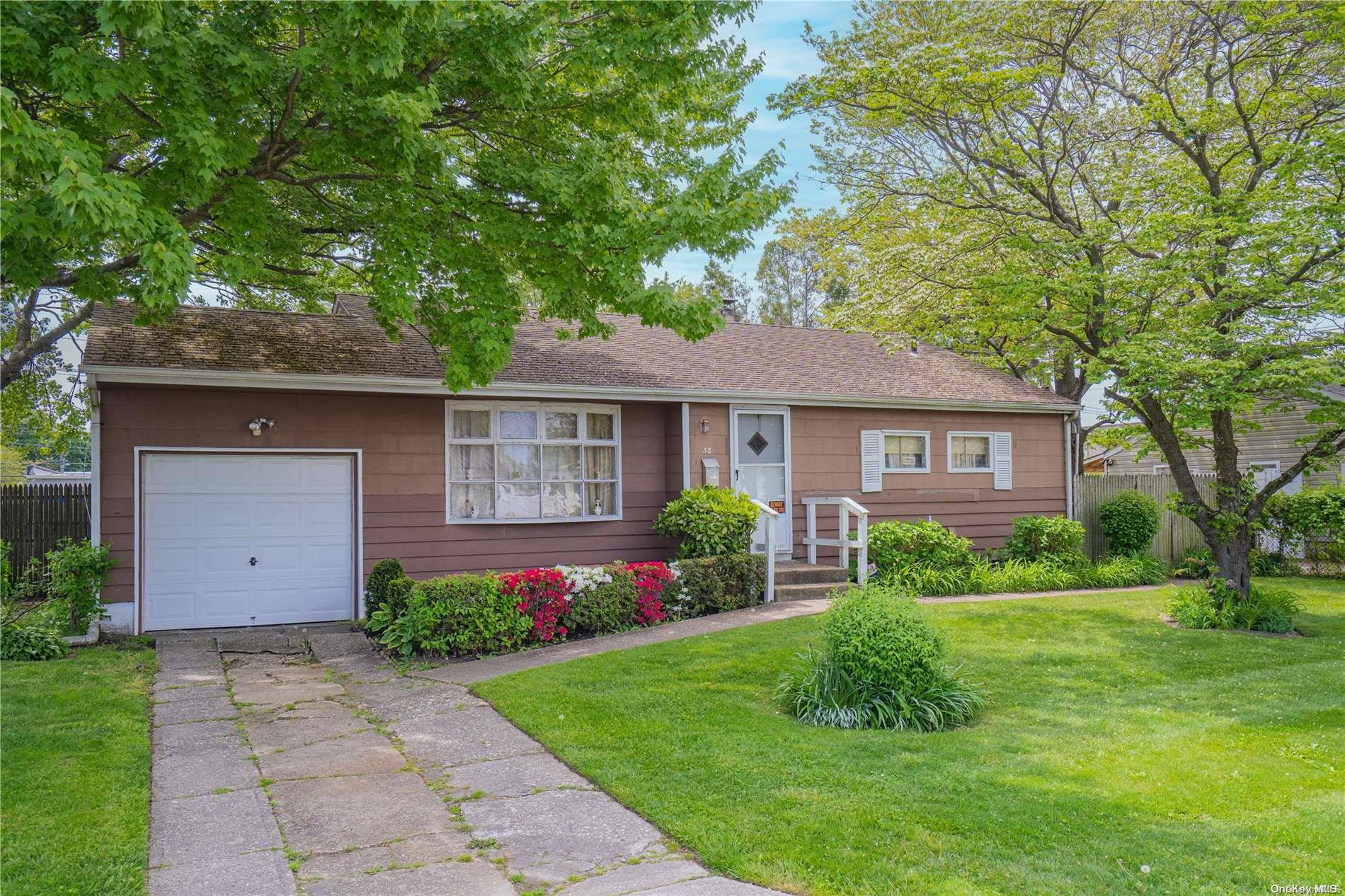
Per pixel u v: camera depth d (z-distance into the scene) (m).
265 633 11.04
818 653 7.95
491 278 9.34
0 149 5.65
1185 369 11.18
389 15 6.85
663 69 8.60
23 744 6.24
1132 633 10.88
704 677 8.34
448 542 12.48
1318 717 7.19
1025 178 15.09
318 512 11.85
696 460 13.85
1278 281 11.24
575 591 10.44
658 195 9.74
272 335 12.34
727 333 17.47
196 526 11.23
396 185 8.69
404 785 5.71
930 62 15.09
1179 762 6.02
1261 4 12.61
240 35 7.59
